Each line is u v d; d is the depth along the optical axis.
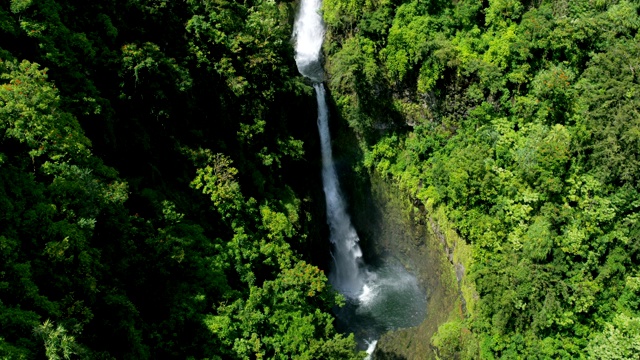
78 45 30.98
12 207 23.09
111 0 34.72
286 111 44.84
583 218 41.75
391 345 46.12
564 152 42.88
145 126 35.62
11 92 25.20
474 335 42.38
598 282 40.94
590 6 47.25
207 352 30.38
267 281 35.88
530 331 40.34
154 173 34.97
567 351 39.97
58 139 26.23
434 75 47.78
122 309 26.11
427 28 47.66
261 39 42.56
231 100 40.81
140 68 33.81
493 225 43.34
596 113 43.19
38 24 28.59
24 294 21.77
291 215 42.28
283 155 43.66
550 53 47.00
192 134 38.44
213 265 34.25
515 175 44.53
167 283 31.39
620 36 46.41
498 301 40.38
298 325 34.72
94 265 25.12
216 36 40.06
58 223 24.05
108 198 28.22
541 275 40.00
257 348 31.97
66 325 22.42
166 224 33.38
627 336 38.53
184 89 36.62
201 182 37.16
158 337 28.70
